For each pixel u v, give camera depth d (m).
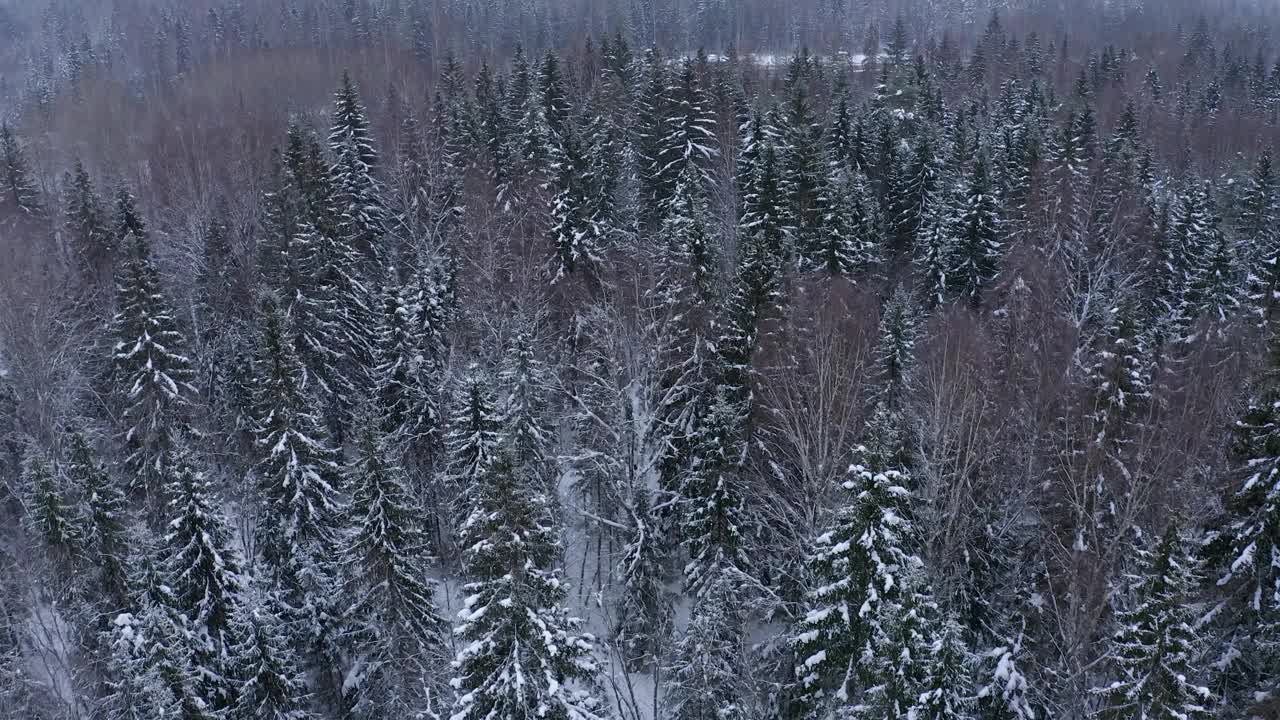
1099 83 104.00
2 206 62.25
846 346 32.69
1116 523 25.58
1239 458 23.84
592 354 36.56
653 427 31.66
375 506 27.56
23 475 34.97
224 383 43.72
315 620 29.78
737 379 30.14
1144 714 17.48
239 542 37.53
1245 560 21.36
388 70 103.94
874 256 44.88
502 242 47.84
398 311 37.28
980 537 27.86
